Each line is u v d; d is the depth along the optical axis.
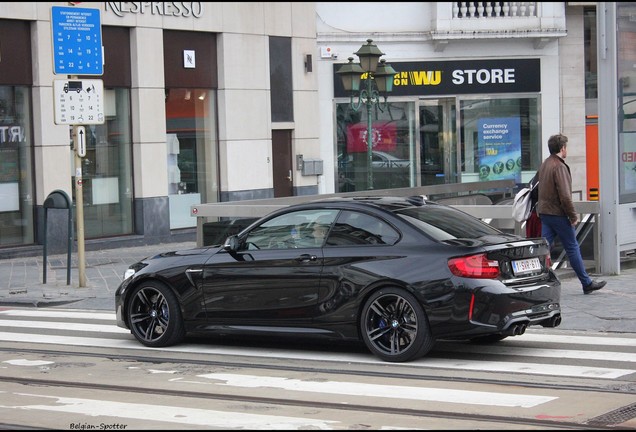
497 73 40.00
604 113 20.66
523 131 40.56
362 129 39.31
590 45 40.56
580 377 11.93
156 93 31.75
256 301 13.91
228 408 10.55
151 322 14.95
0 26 27.84
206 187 34.09
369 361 13.23
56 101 21.62
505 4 39.44
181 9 32.41
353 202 13.80
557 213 17.98
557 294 13.48
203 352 14.39
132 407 10.73
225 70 34.03
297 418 9.98
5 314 19.38
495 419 9.79
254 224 14.29
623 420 9.68
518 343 14.39
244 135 34.78
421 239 12.98
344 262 13.27
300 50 36.78
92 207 30.53
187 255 14.68
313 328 13.54
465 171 40.31
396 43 39.28
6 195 28.39
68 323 17.89
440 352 13.77
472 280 12.46
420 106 39.81
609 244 20.86
